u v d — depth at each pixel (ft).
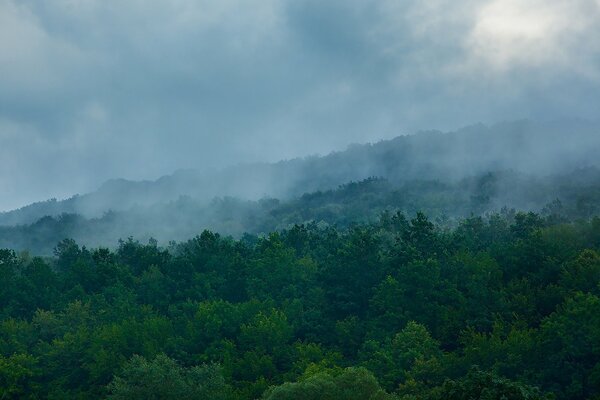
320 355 358.23
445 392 172.96
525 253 417.08
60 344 379.96
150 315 426.51
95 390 356.38
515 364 300.61
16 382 355.56
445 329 365.20
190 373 305.12
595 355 293.84
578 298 326.44
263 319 390.42
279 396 241.35
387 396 237.86
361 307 437.17
